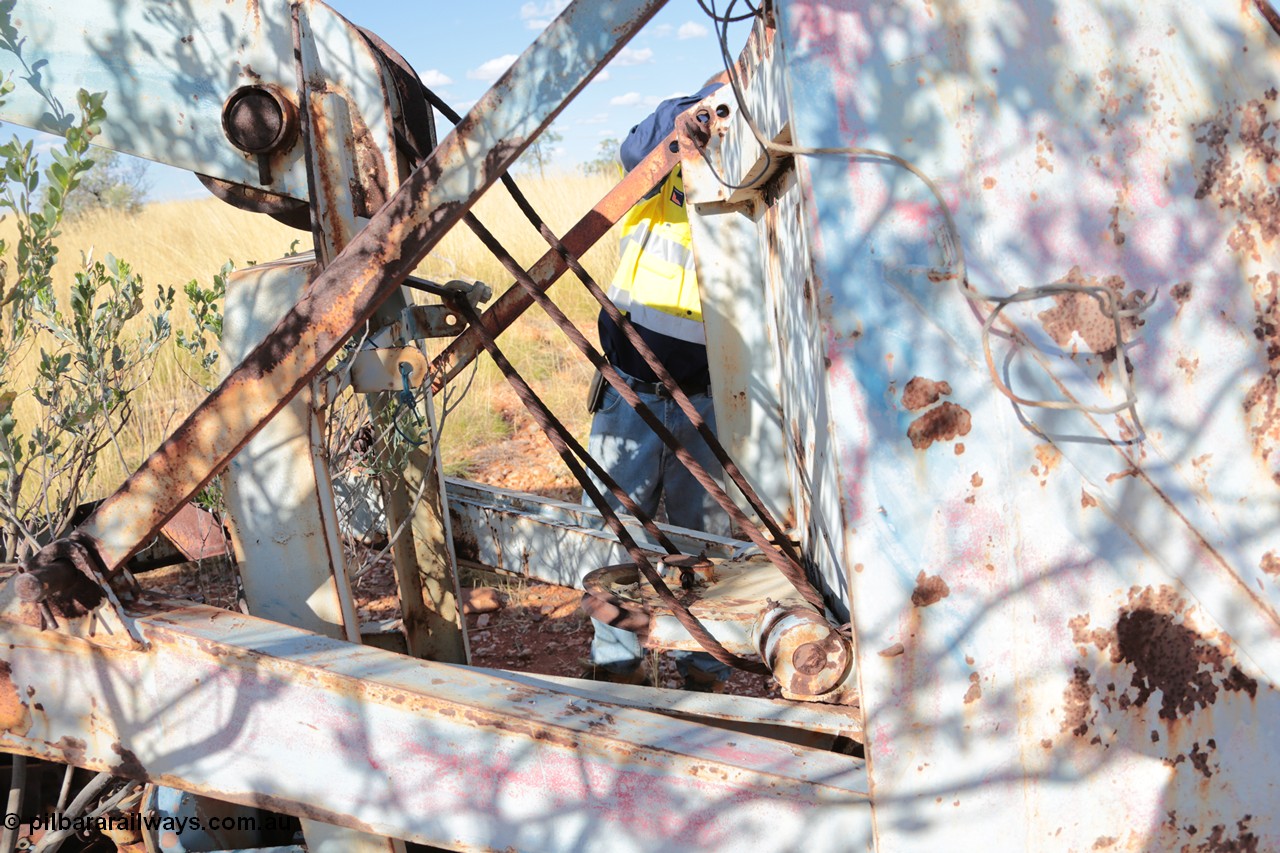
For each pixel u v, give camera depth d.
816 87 1.32
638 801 1.54
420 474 2.57
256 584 1.94
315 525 1.91
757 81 1.97
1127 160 1.38
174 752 1.71
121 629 1.69
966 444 1.37
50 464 2.54
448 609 2.65
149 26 2.02
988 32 1.35
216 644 1.65
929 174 1.34
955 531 1.38
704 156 2.16
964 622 1.39
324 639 1.73
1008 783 1.43
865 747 1.40
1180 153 1.39
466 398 6.98
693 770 1.50
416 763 1.61
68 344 2.54
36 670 1.73
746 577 2.23
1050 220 1.37
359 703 1.61
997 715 1.41
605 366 1.89
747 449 2.66
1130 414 1.40
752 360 2.64
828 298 1.33
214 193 2.17
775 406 2.63
